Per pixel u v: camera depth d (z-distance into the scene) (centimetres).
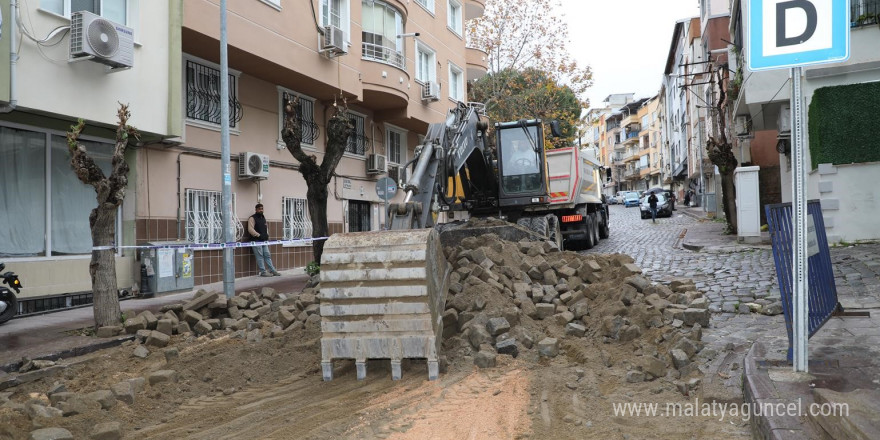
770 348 615
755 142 2416
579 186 1969
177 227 1370
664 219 3856
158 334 802
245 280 1512
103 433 509
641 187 9962
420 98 2311
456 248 914
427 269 628
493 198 1589
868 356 552
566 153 1953
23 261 1060
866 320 700
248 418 554
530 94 3597
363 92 1950
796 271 524
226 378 679
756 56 533
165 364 732
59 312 1065
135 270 1257
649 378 602
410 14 2258
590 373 625
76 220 1181
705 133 4266
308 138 1836
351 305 639
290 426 527
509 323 732
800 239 523
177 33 1235
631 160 9888
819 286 641
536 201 1570
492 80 3631
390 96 2016
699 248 1758
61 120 1098
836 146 1464
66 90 1030
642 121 9381
